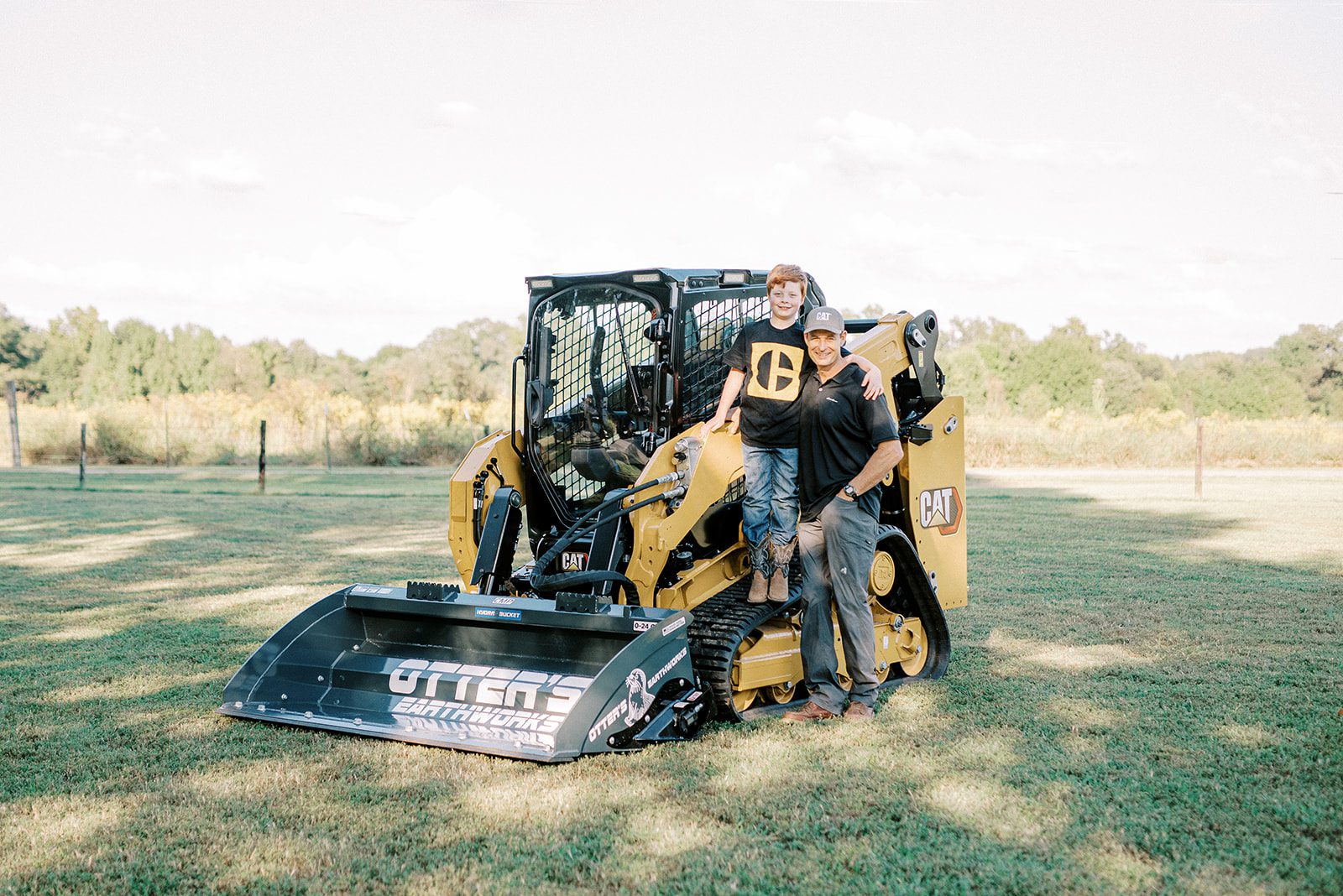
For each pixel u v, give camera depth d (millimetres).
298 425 27516
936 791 3760
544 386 5426
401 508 15328
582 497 5406
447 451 26547
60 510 14844
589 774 3945
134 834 3428
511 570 5305
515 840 3346
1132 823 3447
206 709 4906
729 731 4551
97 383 46031
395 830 3439
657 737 4270
